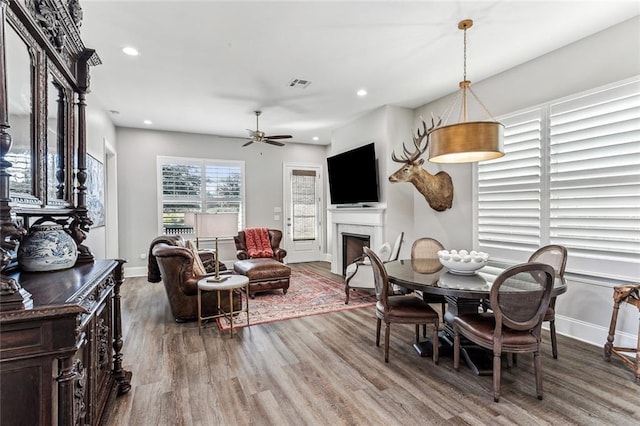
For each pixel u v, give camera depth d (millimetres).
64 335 1156
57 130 1970
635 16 2719
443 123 4590
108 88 4152
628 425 1903
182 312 3615
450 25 2820
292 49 3209
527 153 3576
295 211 7734
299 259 7805
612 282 2893
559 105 3260
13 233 1195
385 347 2717
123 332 3377
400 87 4242
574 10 2623
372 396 2229
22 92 1513
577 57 3117
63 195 2035
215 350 2949
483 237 4051
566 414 2012
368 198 5246
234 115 5391
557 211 3303
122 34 2896
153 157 6324
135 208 6199
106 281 1996
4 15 1181
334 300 4520
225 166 6949
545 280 2070
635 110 2752
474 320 2402
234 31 2867
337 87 4223
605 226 2947
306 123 5922
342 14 2637
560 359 2727
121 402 2158
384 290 2707
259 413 2049
